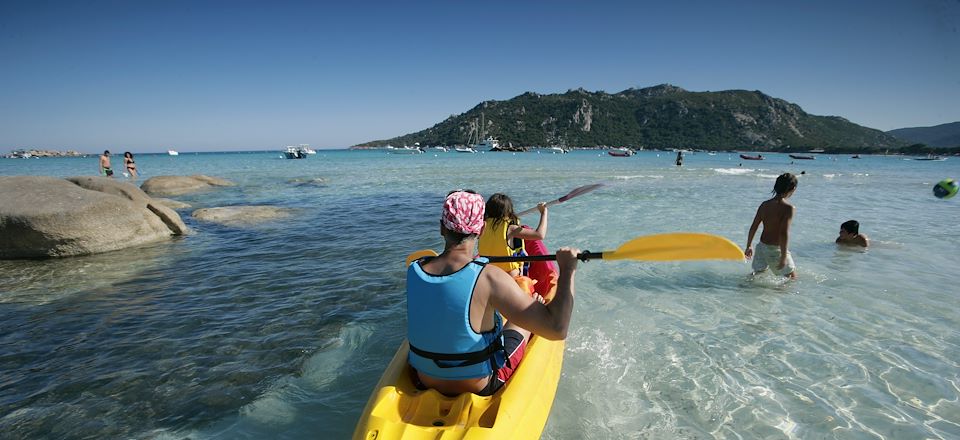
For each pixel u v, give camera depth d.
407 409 2.34
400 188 16.69
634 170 27.75
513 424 2.23
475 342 2.13
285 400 3.17
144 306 4.94
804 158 53.72
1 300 5.14
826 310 4.57
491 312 2.16
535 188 16.34
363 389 3.31
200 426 2.90
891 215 10.31
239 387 3.34
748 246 5.66
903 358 3.58
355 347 3.94
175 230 8.52
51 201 7.16
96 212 7.27
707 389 3.19
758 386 3.22
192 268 6.35
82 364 3.69
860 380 3.27
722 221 9.35
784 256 5.31
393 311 4.71
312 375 3.50
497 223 4.00
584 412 2.96
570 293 2.04
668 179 20.36
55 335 4.23
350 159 56.66
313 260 6.68
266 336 4.17
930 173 27.72
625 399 3.10
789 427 2.77
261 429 2.87
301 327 4.35
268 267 6.35
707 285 5.38
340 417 2.98
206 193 15.68
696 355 3.68
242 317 4.61
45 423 2.94
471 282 2.06
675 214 10.18
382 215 10.59
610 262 6.37
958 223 9.28
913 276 5.62
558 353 3.17
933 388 3.15
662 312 4.57
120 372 3.56
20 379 3.47
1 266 6.53
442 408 2.30
